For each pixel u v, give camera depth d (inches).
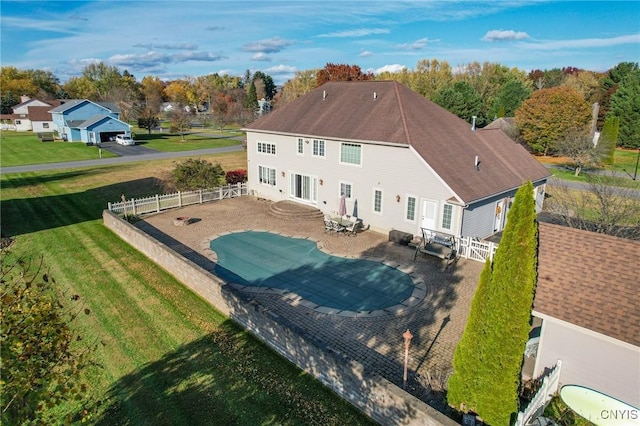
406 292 715.4
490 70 4067.4
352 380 446.9
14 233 1016.9
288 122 1232.8
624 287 434.6
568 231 501.4
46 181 1626.5
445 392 460.1
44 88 5541.3
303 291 717.9
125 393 473.4
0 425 258.2
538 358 467.8
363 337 579.5
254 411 445.7
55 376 286.4
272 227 1059.3
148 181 1628.9
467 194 864.3
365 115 1084.5
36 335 278.1
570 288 450.9
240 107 4446.4
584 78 3978.8
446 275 783.1
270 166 1293.1
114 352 547.5
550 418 426.0
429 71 4128.9
